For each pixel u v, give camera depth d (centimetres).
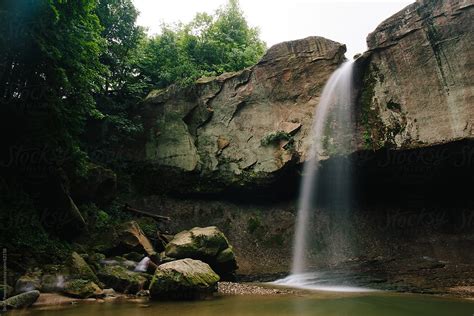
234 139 1873
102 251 1269
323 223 1828
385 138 1570
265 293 1072
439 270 1386
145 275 1106
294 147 1758
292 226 1831
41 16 1005
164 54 2103
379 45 1616
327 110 1730
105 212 1559
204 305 846
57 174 1234
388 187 1767
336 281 1319
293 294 1058
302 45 1825
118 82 1964
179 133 1916
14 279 914
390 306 848
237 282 1398
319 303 884
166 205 1894
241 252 1742
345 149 1656
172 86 1973
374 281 1288
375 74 1633
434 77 1488
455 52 1449
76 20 1153
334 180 1777
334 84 1741
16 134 1168
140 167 1930
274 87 1847
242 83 1903
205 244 1316
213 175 1866
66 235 1262
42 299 846
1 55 1052
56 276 930
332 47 1783
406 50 1556
